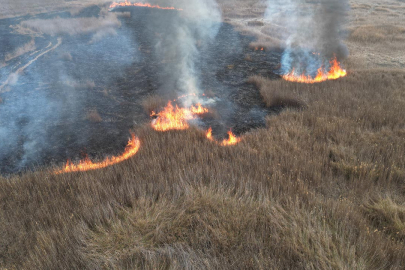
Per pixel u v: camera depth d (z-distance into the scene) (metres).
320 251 3.71
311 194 4.99
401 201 5.00
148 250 3.97
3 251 4.11
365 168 5.74
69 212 4.79
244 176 5.61
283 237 3.97
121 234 4.28
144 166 6.11
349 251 3.74
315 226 4.16
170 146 6.95
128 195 5.10
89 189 5.33
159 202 4.92
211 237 4.15
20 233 4.33
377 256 3.74
